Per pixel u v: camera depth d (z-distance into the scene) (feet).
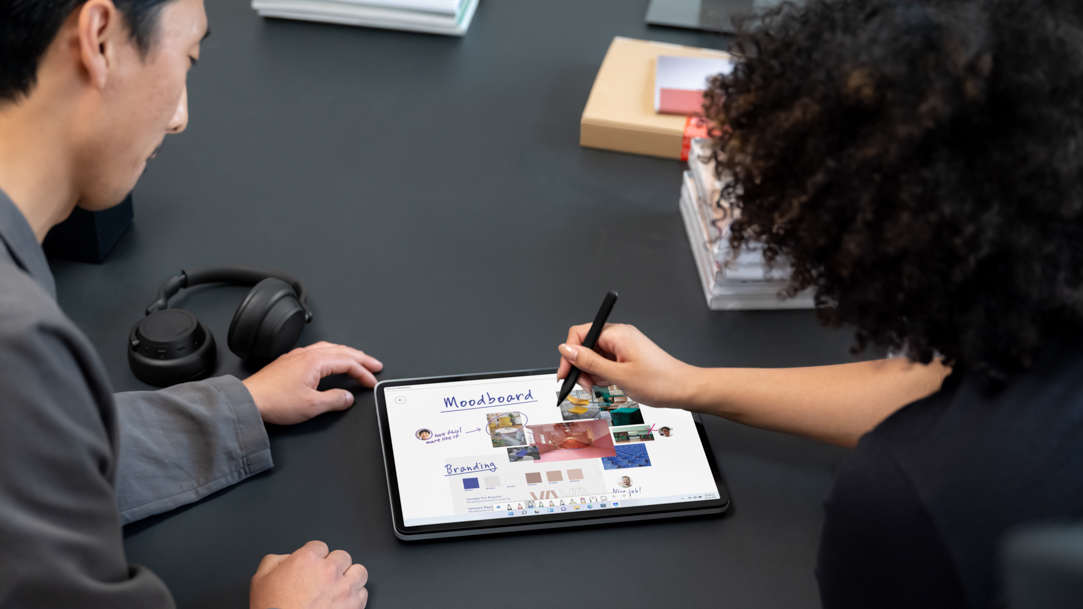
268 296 3.23
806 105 1.77
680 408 3.18
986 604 1.76
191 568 2.72
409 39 5.10
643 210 4.16
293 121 4.49
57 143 2.15
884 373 3.12
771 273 3.54
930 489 1.79
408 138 4.45
